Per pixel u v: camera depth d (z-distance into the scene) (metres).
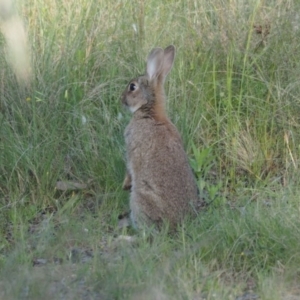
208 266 11.91
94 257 12.07
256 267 11.81
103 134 16.09
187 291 10.83
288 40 17.53
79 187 15.47
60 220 14.13
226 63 17.45
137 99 14.56
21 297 10.50
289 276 11.34
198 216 13.76
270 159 16.38
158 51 14.77
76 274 11.47
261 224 12.57
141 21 17.72
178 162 13.98
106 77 17.05
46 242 12.78
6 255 12.76
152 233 13.37
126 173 15.02
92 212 14.88
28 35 16.89
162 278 11.06
